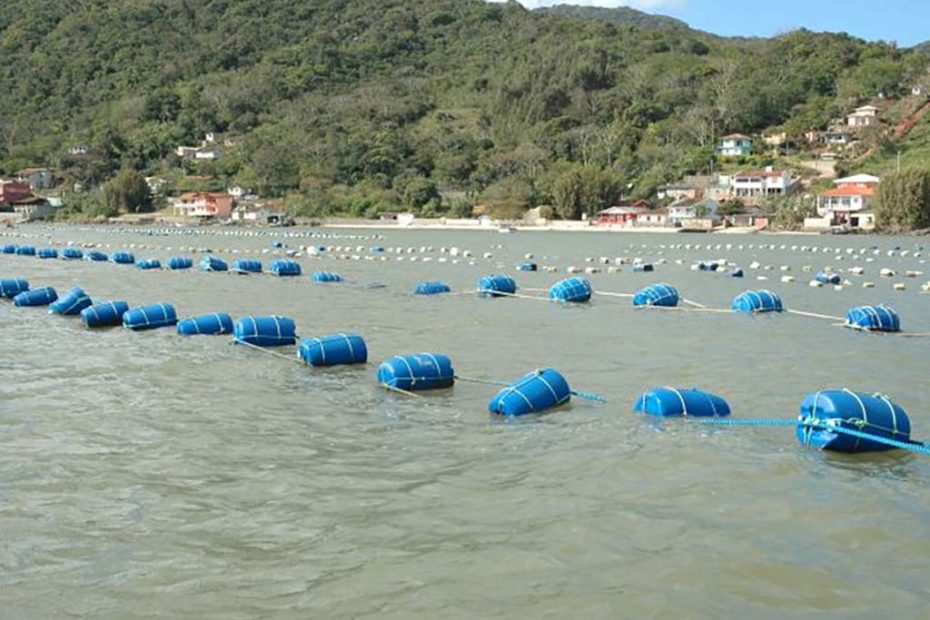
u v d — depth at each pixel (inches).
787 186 5600.4
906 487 601.9
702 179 5994.1
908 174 4544.8
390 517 552.4
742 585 459.5
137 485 610.5
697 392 805.2
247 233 4874.5
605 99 7726.4
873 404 684.7
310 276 2192.4
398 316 1450.5
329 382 921.5
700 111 6983.3
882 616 429.1
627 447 689.0
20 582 466.0
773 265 2598.4
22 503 576.4
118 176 6825.8
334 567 482.9
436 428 749.3
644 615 428.8
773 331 1290.6
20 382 919.7
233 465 652.1
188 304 1612.9
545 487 601.9
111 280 2063.2
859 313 1315.2
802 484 605.9
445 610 434.9
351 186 6712.6
